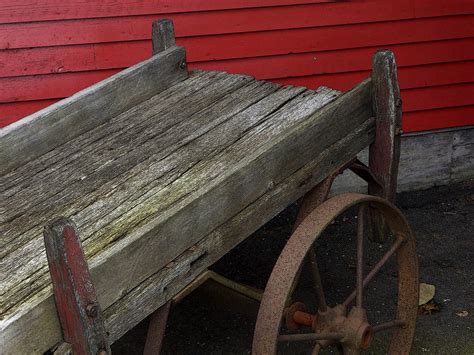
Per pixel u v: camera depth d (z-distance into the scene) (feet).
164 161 10.52
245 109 11.91
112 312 7.87
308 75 16.51
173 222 8.46
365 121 11.61
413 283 11.49
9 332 6.87
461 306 13.52
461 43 17.21
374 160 11.89
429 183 18.04
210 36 15.69
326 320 10.39
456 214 16.92
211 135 11.12
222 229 9.28
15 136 10.91
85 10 14.70
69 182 10.28
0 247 8.75
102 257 7.67
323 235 16.14
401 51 16.90
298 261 9.39
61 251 6.86
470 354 12.17
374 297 13.85
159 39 13.34
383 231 12.17
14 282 7.91
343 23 16.38
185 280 8.82
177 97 12.73
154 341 8.82
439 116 17.56
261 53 16.07
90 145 11.40
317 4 16.12
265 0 15.79
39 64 14.70
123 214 9.18
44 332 7.20
